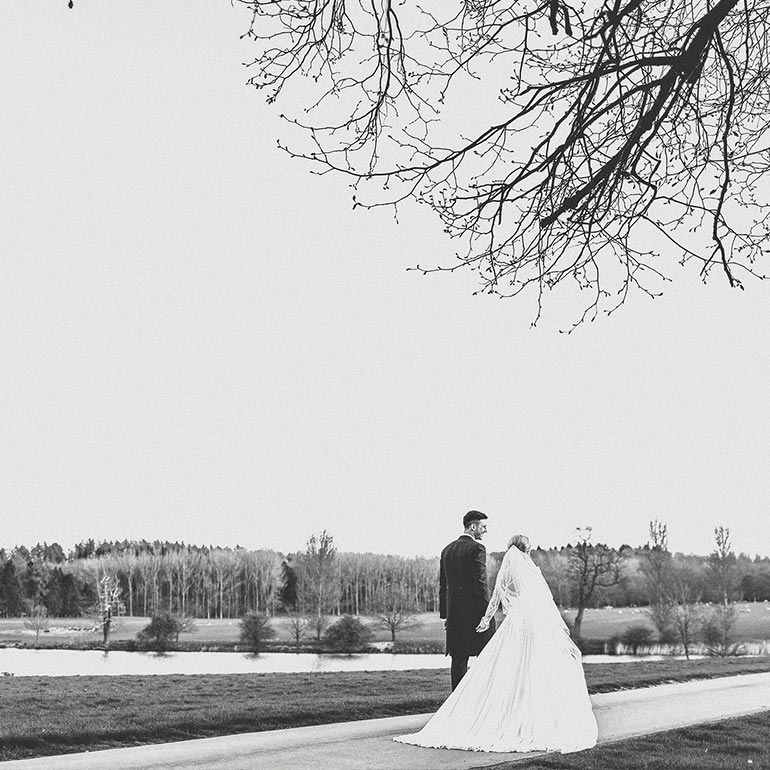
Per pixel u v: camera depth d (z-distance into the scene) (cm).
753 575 9219
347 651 5897
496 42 505
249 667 3944
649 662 2794
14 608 11812
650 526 6294
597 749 962
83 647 7006
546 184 534
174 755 914
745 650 5512
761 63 571
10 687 1775
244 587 13150
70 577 12088
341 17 505
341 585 11944
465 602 1112
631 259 550
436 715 1029
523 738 970
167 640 6272
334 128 515
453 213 539
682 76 486
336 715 1236
